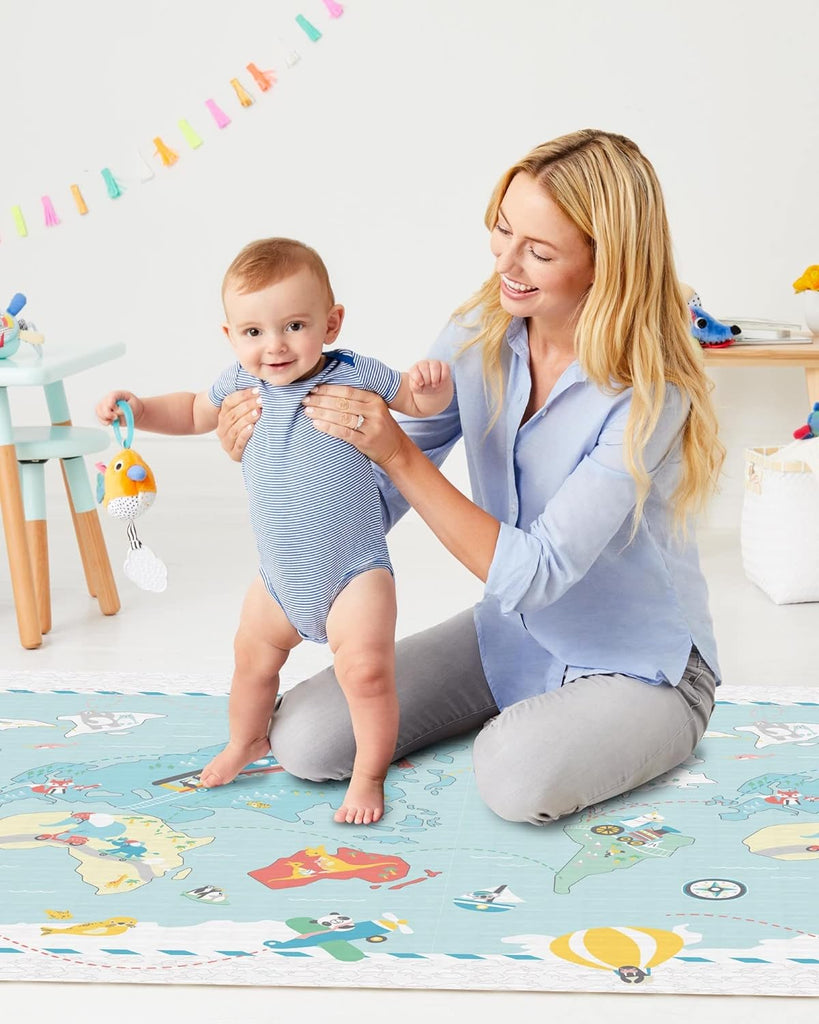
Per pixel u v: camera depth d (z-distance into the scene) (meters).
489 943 1.29
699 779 1.69
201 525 3.20
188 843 1.51
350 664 1.54
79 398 3.36
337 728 1.66
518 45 3.09
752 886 1.40
